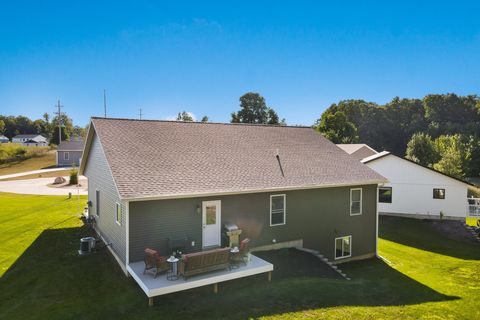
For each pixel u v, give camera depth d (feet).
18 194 113.80
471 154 181.57
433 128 245.65
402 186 96.94
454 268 58.59
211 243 47.62
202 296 37.76
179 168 48.80
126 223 41.45
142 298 36.86
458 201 92.53
